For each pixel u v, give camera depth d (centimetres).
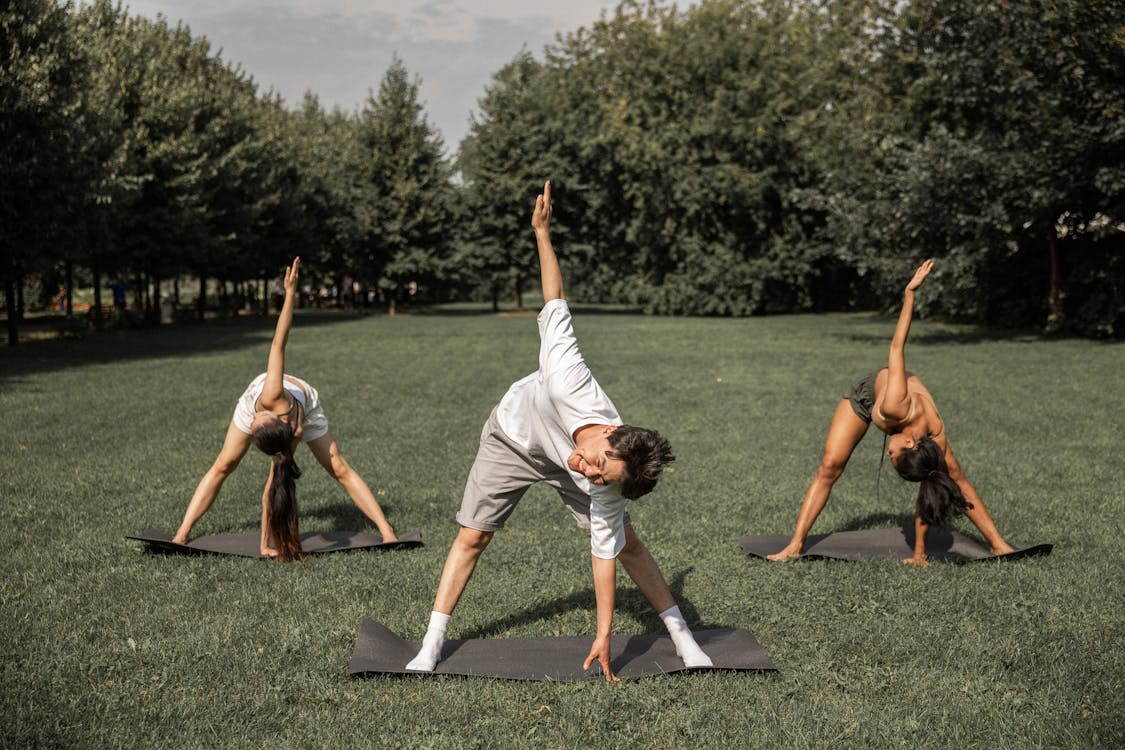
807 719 354
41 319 3888
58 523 657
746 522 680
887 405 541
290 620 463
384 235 4747
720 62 3869
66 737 338
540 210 400
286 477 558
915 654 421
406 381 1576
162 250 3144
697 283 3897
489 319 4091
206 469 851
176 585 515
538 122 4809
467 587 524
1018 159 2072
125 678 391
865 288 4103
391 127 4819
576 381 376
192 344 2473
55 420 1123
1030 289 2619
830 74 2850
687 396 1355
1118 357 1794
